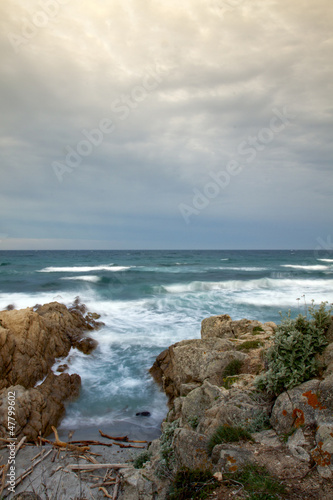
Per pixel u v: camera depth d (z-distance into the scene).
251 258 77.38
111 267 48.41
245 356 7.60
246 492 3.43
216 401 6.07
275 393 5.39
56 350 12.45
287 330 5.74
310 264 56.59
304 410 4.45
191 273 39.75
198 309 19.27
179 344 10.41
